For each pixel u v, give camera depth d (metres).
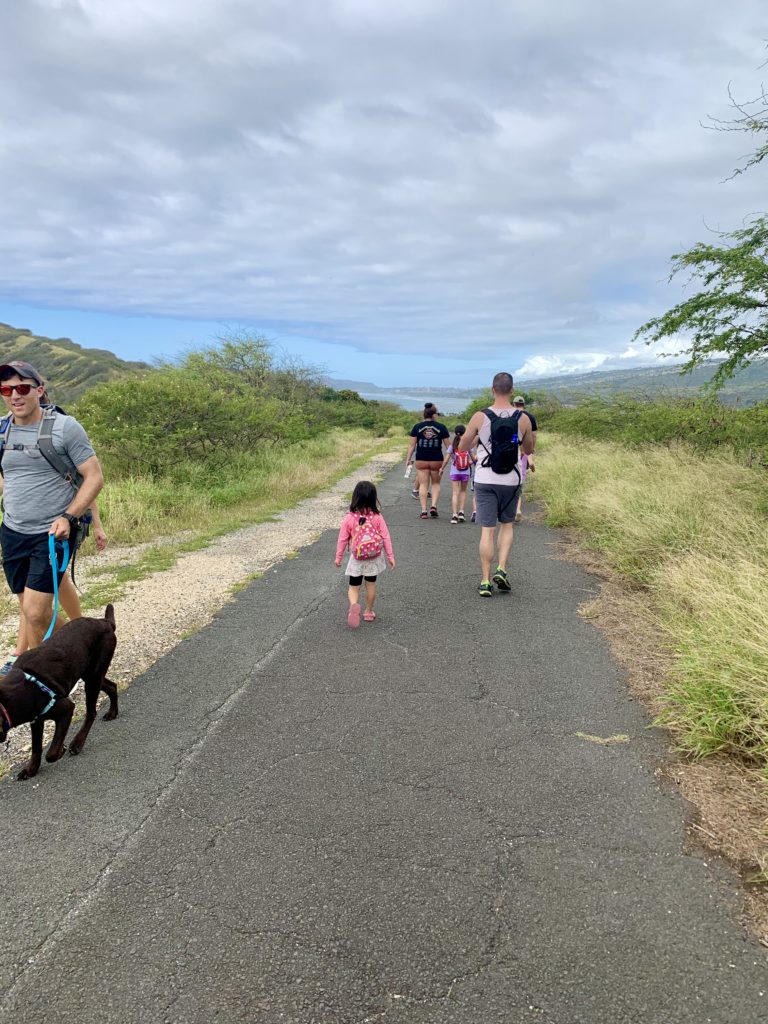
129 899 2.37
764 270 7.36
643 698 3.99
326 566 7.47
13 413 3.86
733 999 1.95
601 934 2.20
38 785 3.12
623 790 3.04
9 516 3.89
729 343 8.33
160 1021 1.89
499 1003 1.94
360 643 4.99
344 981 2.02
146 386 13.50
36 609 3.88
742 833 2.71
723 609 4.36
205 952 2.13
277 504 12.22
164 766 3.28
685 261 8.34
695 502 7.70
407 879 2.46
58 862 2.57
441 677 4.35
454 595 6.25
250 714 3.83
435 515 10.81
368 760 3.31
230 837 2.71
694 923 2.24
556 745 3.45
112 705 3.80
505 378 6.14
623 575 6.79
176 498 11.11
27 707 3.03
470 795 3.00
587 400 17.27
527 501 12.35
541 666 4.51
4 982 2.03
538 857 2.58
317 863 2.55
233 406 14.72
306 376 29.77
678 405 12.50
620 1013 1.91
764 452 8.88
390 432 38.91
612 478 10.45
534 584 6.62
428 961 2.09
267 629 5.32
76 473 3.98
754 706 3.37
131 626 5.37
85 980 2.03
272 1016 1.91
